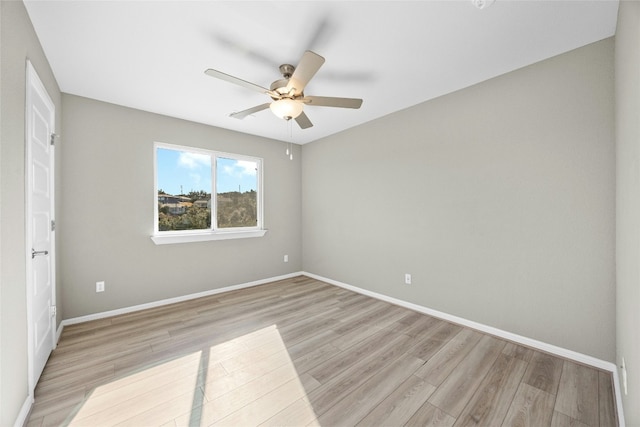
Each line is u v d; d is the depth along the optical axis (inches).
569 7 60.9
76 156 104.0
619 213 63.1
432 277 112.0
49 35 69.1
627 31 49.3
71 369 74.5
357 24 66.4
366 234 140.0
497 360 78.4
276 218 170.6
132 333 96.4
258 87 73.3
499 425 55.4
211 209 144.5
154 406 60.7
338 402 62.2
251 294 142.2
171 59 81.0
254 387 67.4
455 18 64.4
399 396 64.1
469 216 99.7
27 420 56.2
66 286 102.0
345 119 133.8
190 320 108.2
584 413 58.2
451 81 95.3
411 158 118.2
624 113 54.5
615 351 71.0
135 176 118.2
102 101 109.9
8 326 49.2
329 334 96.0
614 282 71.2
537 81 83.2
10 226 50.3
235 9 61.2
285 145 174.9
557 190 80.0
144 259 120.9
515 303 89.0
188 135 133.3
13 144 52.0
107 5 59.5
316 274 173.3
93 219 108.0
